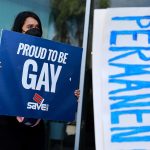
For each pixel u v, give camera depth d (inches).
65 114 117.9
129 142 95.7
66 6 159.6
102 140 96.3
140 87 97.6
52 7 162.4
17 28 121.0
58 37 161.9
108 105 97.4
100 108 97.5
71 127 157.5
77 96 119.1
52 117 115.9
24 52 111.6
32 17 121.2
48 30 162.1
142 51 99.7
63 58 117.0
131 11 101.9
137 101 97.0
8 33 110.0
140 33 100.9
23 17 120.7
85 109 136.0
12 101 110.4
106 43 100.9
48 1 162.6
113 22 101.7
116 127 96.3
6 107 109.7
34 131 119.3
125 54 100.0
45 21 162.1
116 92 97.9
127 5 150.9
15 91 110.7
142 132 95.7
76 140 131.7
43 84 114.2
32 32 117.7
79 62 119.5
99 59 100.1
